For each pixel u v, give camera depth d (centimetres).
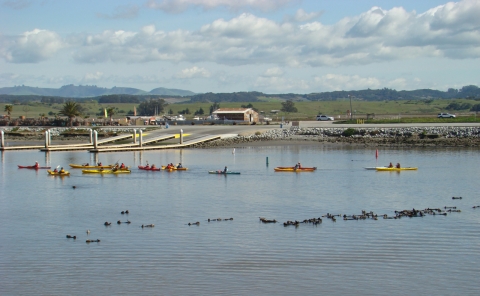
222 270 4616
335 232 5678
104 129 19312
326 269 4628
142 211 6825
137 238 5541
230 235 5619
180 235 5634
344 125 19775
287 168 10362
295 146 15138
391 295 4125
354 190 8231
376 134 17000
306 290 4209
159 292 4191
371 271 4575
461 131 16562
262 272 4562
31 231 5884
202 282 4362
